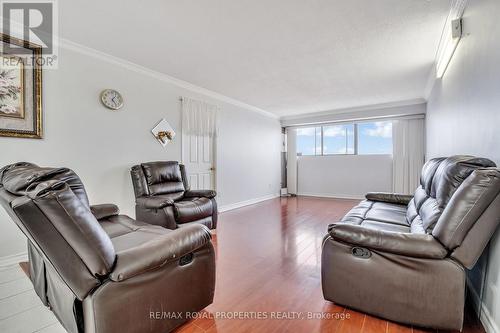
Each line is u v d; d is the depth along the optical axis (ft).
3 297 5.86
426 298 4.41
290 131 22.47
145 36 8.13
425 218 5.49
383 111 17.56
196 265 4.85
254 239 9.89
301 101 16.70
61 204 3.20
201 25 7.43
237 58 9.84
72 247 3.36
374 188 19.26
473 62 5.75
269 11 6.70
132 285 3.84
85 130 9.19
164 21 7.23
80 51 8.96
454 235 4.21
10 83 7.45
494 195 4.03
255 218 13.48
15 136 7.56
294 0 6.24
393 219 7.35
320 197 20.90
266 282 6.45
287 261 7.75
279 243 9.40
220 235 10.44
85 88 9.15
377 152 19.21
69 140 8.76
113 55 9.63
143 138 11.18
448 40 7.52
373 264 4.82
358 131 19.92
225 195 15.84
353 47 8.89
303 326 4.76
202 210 9.97
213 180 15.12
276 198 20.58
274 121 21.40
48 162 8.27
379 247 4.68
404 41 8.44
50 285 4.84
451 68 8.09
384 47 8.87
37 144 8.03
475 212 4.10
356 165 19.93
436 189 5.79
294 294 5.88
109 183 9.94
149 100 11.38
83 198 4.07
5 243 7.47
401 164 17.58
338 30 7.72
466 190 4.21
